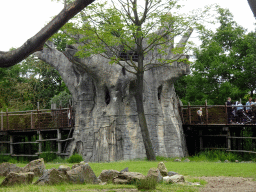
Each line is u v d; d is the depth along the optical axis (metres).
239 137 23.09
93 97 24.88
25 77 44.72
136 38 20.55
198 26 19.88
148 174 10.19
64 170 10.38
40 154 25.84
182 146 26.03
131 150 23.36
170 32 20.84
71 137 26.31
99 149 23.55
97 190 8.96
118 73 23.58
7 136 30.80
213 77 40.25
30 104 41.03
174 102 26.69
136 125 23.86
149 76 24.81
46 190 8.57
